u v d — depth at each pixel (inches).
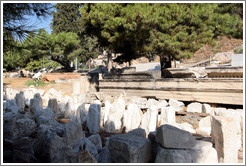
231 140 124.5
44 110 217.6
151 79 347.9
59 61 915.4
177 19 316.8
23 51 196.2
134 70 413.7
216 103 281.7
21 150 127.0
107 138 174.9
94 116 196.5
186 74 311.7
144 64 828.0
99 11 338.6
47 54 734.5
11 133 165.5
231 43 959.0
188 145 111.3
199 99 294.0
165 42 316.2
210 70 298.4
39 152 134.1
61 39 745.6
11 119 176.2
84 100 358.9
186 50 339.9
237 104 260.5
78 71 955.3
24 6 175.6
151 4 331.0
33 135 171.9
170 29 322.7
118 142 113.7
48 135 135.7
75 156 110.7
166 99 331.0
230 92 265.4
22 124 179.5
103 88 432.5
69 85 672.4
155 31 341.1
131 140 114.5
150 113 192.7
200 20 309.0
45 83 706.8
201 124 209.5
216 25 319.9
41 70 1077.1
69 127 148.4
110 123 209.0
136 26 308.5
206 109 257.1
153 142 125.5
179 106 273.7
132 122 207.5
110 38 353.7
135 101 319.3
